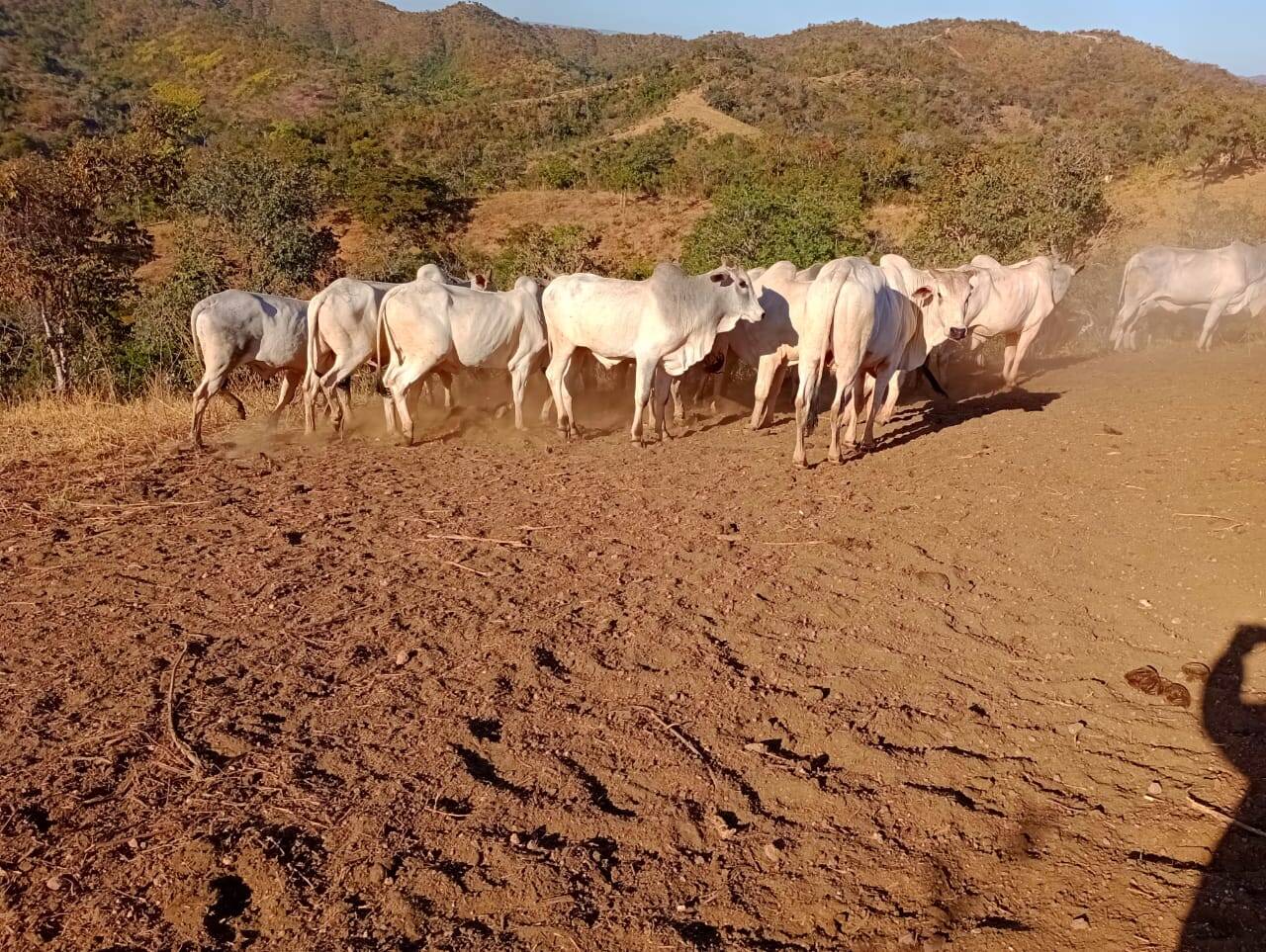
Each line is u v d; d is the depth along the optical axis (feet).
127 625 15.96
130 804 11.12
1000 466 25.16
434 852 10.35
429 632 15.58
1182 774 11.80
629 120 271.90
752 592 17.20
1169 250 45.73
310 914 9.44
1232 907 9.34
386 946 9.02
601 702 13.41
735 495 23.59
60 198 62.54
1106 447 26.13
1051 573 18.02
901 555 19.04
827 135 216.95
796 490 23.89
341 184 182.39
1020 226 61.05
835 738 12.53
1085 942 9.01
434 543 20.26
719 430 32.96
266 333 30.53
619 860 10.28
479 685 13.78
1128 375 40.06
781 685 13.91
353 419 35.29
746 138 208.74
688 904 9.67
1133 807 11.18
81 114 325.01
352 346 31.17
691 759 12.05
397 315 29.35
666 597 16.98
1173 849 10.36
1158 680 13.85
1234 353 43.78
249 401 38.45
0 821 10.77
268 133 272.51
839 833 10.75
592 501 23.25
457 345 30.12
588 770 11.87
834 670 14.32
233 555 19.58
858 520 21.26
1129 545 19.13
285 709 13.16
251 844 10.36
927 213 70.54
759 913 9.55
